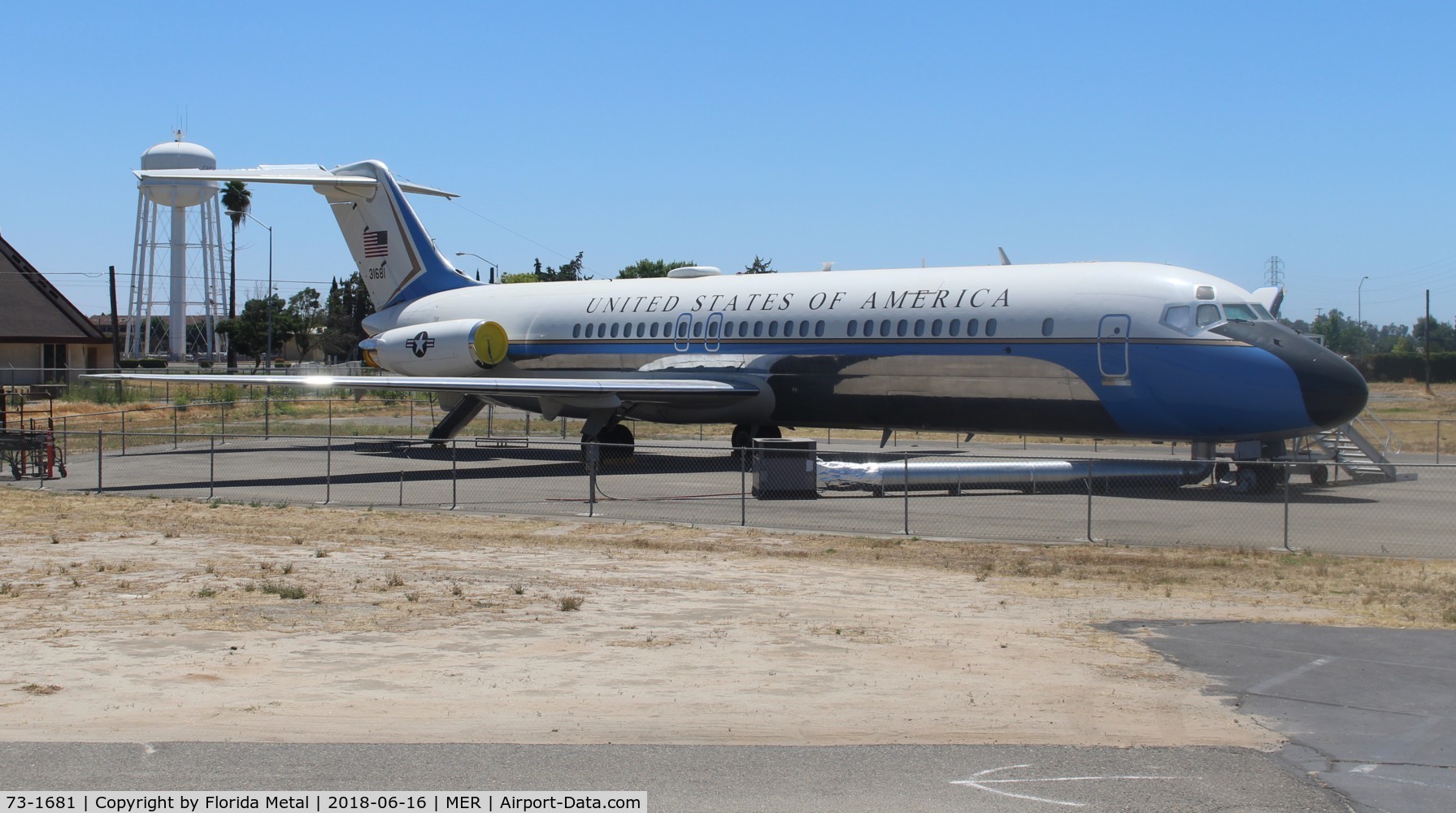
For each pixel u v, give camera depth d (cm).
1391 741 937
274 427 5016
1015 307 2767
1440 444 4278
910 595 1512
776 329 3150
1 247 7412
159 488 2778
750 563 1761
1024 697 1043
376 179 4050
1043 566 1742
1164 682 1096
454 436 3844
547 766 854
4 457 3052
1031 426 2792
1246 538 2028
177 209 10012
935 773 848
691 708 1000
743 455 2197
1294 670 1142
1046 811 781
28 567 1689
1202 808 789
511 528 2136
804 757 880
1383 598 1497
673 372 3350
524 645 1219
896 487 2645
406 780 823
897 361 2919
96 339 7369
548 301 3697
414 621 1330
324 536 2030
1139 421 2630
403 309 4066
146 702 1003
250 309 12169
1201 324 2559
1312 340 2609
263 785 812
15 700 1005
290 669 1114
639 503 2473
